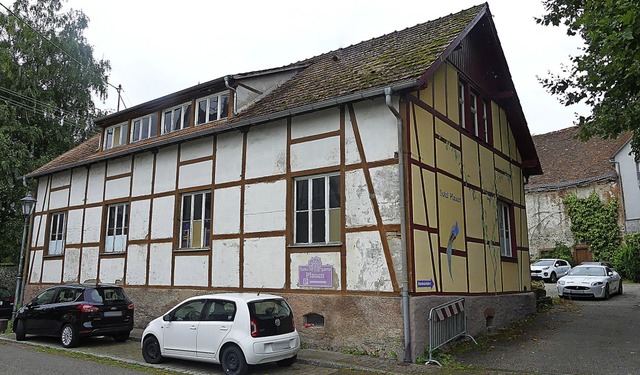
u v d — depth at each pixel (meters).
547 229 30.22
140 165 15.07
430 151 10.55
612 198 28.28
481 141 13.24
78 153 19.36
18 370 8.94
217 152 13.00
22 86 27.44
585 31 11.15
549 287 23.28
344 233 10.18
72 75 29.11
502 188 14.28
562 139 33.97
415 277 9.35
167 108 15.52
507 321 12.91
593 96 12.09
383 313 9.38
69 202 17.48
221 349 8.55
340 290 10.05
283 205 11.32
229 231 12.29
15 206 26.61
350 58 13.75
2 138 24.25
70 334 11.48
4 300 18.78
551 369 8.35
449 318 10.16
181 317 9.35
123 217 15.46
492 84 14.44
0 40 27.84
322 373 8.48
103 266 15.53
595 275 19.03
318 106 10.57
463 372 8.17
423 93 10.69
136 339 12.55
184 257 13.22
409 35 13.39
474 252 11.94
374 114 10.21
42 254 18.09
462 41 12.46
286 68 14.46
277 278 11.13
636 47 8.35
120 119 16.91
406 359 8.91
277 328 8.66
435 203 10.45
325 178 10.83
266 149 11.90
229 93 13.68
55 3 30.16
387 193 9.73
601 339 10.75
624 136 30.69
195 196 13.52
